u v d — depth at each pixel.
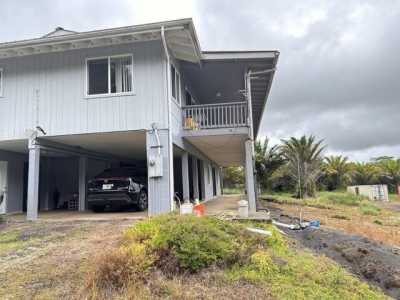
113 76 9.52
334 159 30.94
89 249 5.38
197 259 4.20
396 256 5.77
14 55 9.95
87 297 3.44
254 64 11.25
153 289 3.65
